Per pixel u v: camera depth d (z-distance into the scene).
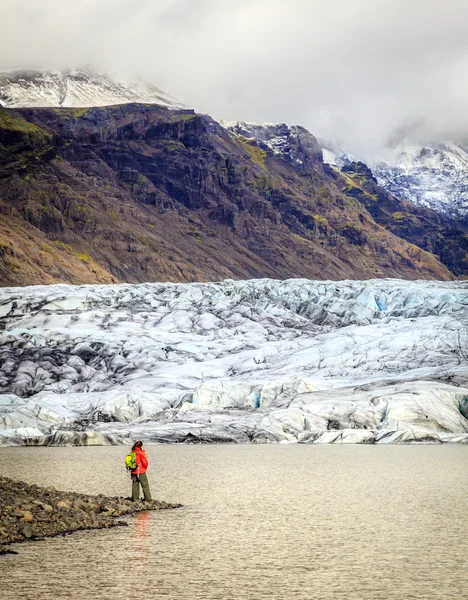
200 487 59.50
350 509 46.91
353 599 26.31
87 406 138.88
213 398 137.50
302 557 32.91
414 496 53.41
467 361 152.25
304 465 79.44
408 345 164.25
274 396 138.38
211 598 26.48
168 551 33.91
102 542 35.59
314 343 182.00
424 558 32.66
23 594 26.89
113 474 68.19
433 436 113.75
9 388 157.62
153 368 172.75
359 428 121.19
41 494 44.19
